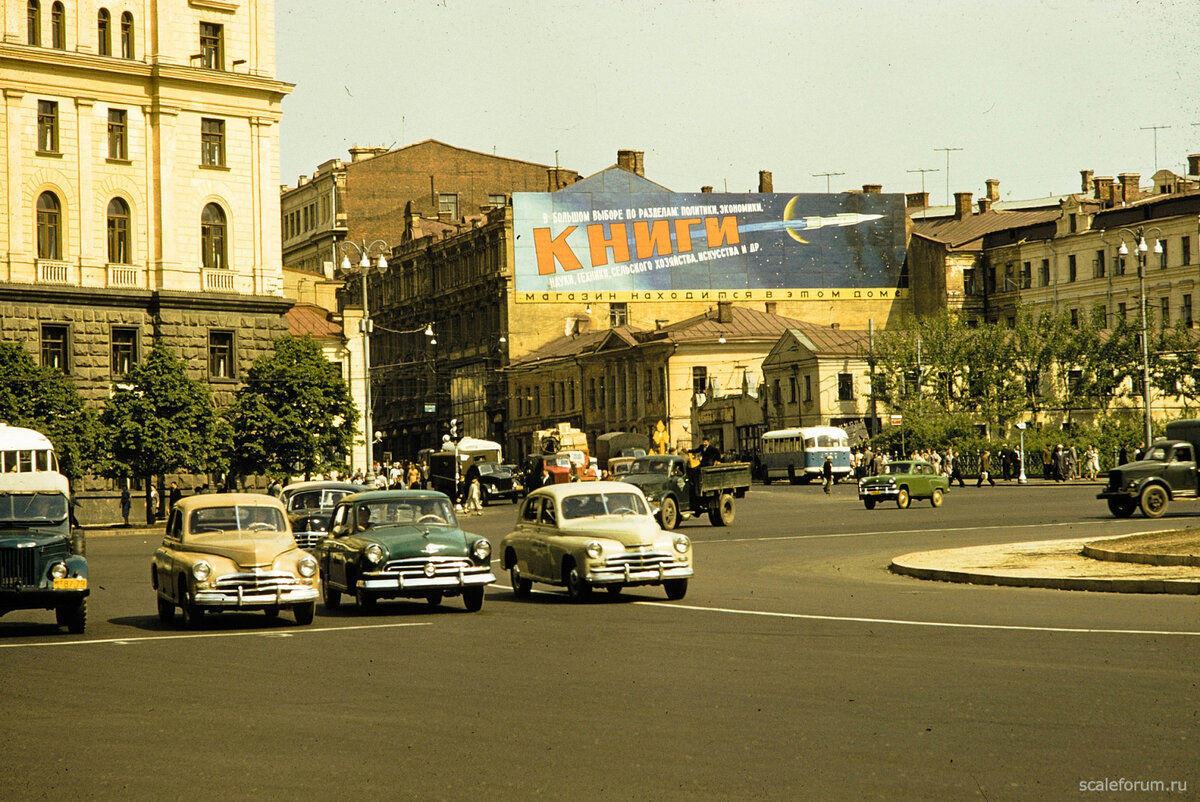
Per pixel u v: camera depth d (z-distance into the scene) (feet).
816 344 445.37
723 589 110.01
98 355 289.12
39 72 284.20
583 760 44.57
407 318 601.62
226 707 55.88
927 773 41.78
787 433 404.77
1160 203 449.89
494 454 351.87
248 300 306.96
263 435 282.56
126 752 47.09
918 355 405.18
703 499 203.21
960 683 58.08
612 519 104.17
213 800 40.27
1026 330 398.62
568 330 522.88
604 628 83.25
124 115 296.30
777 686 58.59
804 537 174.19
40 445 174.81
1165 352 384.68
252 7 312.29
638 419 483.10
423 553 94.63
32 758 46.39
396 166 602.44
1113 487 185.78
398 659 70.33
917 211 605.31
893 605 93.86
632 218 498.69
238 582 87.30
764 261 506.89
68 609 86.53
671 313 501.15
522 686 60.23
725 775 42.09
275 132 315.78
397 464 357.41
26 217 282.97
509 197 535.19
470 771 43.29
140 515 293.84
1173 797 38.63
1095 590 100.37
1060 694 54.60
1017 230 510.99
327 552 101.76
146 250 298.15
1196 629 75.00
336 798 40.19
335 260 595.88
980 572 111.86
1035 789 39.65
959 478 343.67
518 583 108.06
